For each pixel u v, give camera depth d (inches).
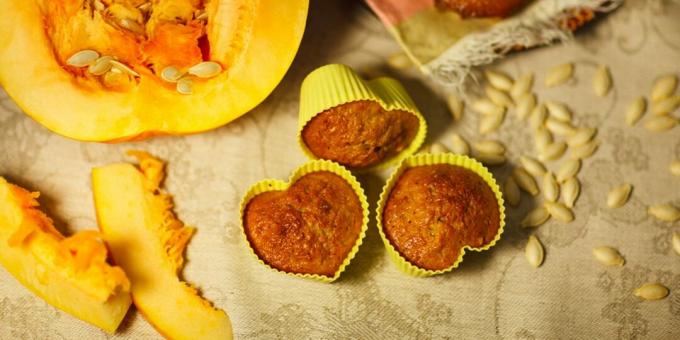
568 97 22.7
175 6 21.1
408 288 20.8
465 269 21.0
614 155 22.1
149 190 21.1
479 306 20.7
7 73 19.3
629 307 20.8
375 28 23.1
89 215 21.4
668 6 23.1
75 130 19.5
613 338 20.6
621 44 23.0
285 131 22.2
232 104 19.8
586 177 21.9
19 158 21.8
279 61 19.8
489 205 20.2
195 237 21.3
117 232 20.6
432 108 22.5
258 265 21.0
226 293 20.7
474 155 22.0
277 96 22.5
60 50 20.0
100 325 19.9
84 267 19.6
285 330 20.6
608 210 21.6
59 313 20.6
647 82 22.7
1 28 19.2
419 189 20.1
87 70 20.2
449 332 20.6
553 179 21.8
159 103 19.8
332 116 20.3
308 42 23.0
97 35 20.9
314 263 19.8
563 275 21.0
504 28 21.9
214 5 20.3
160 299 20.3
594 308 20.8
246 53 19.7
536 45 22.5
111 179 21.0
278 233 19.8
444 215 19.7
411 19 21.9
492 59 22.2
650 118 22.5
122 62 20.7
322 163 20.8
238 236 21.3
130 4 21.1
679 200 21.7
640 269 21.1
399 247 20.0
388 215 20.3
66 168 21.8
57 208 21.4
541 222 21.4
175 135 20.9
